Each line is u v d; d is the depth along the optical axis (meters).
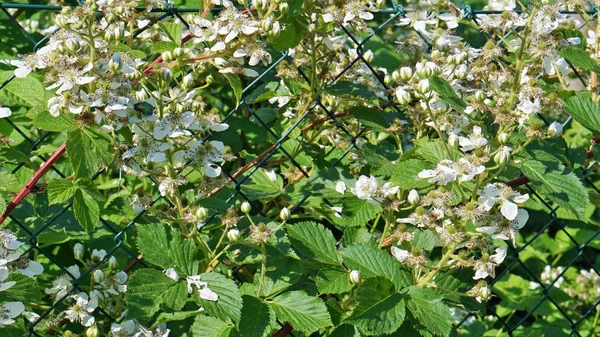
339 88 1.10
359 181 1.01
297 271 1.00
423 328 0.98
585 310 1.47
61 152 0.98
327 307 1.01
